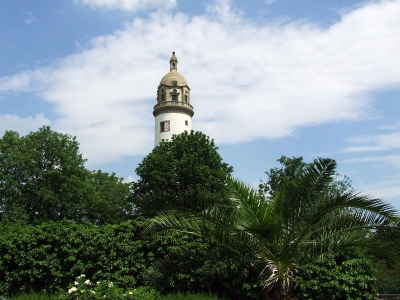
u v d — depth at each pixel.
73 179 38.06
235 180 11.41
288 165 40.31
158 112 54.44
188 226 10.98
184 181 34.56
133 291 13.61
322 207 10.15
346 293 16.17
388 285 35.25
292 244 10.40
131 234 19.53
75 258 19.22
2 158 37.56
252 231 9.96
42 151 38.38
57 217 38.53
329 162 10.77
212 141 39.16
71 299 12.31
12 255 19.89
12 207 35.34
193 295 15.72
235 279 17.09
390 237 10.01
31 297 15.76
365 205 9.52
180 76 56.91
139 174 36.78
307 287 16.33
